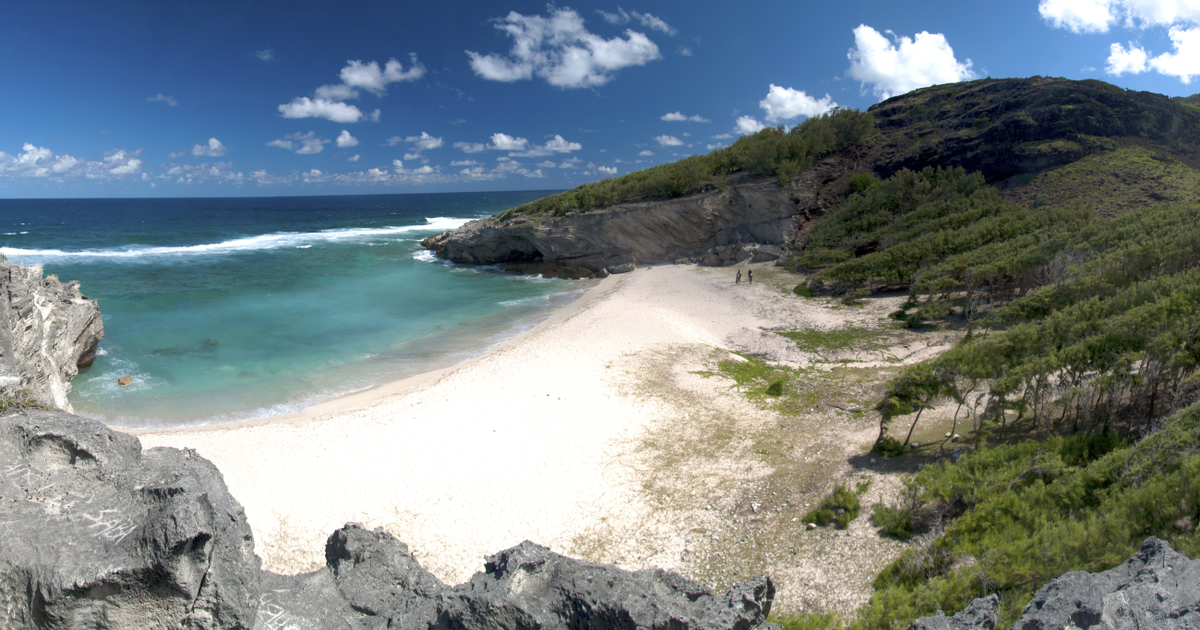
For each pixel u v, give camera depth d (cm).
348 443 2152
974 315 3247
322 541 1617
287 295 4750
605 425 2305
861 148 6638
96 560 555
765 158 5866
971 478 1493
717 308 4069
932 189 5384
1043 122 5700
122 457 679
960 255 3741
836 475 1842
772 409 2428
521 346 3316
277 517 1709
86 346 2988
